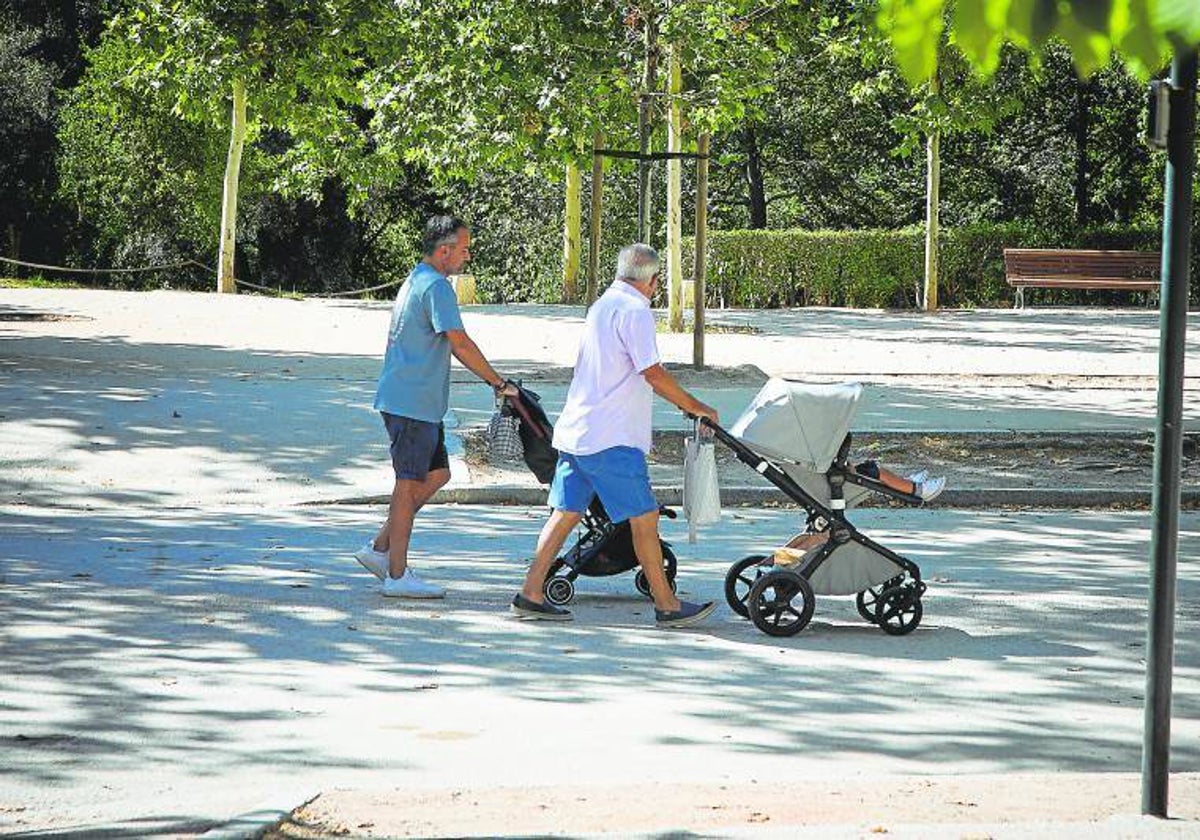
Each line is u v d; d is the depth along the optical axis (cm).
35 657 2405
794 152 14012
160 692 2233
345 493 4038
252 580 3012
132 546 3331
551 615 2761
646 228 5341
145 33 9694
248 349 6762
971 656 2550
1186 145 1620
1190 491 4238
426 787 1778
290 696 2230
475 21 6606
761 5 6775
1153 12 659
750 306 11325
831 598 3034
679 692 2298
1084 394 5862
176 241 14525
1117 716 2206
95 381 5484
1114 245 11669
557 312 9756
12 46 14175
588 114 6481
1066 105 13300
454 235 2919
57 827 1586
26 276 14775
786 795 1731
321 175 11250
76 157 13862
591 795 1733
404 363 2888
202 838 1490
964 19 704
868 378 6209
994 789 1773
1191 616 2844
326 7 9225
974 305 11531
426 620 2727
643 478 2727
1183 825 1498
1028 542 3622
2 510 3759
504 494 4091
